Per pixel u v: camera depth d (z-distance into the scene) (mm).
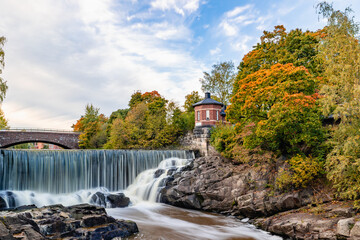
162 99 45906
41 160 20312
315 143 16891
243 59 29312
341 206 12562
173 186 20328
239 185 18031
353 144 11414
